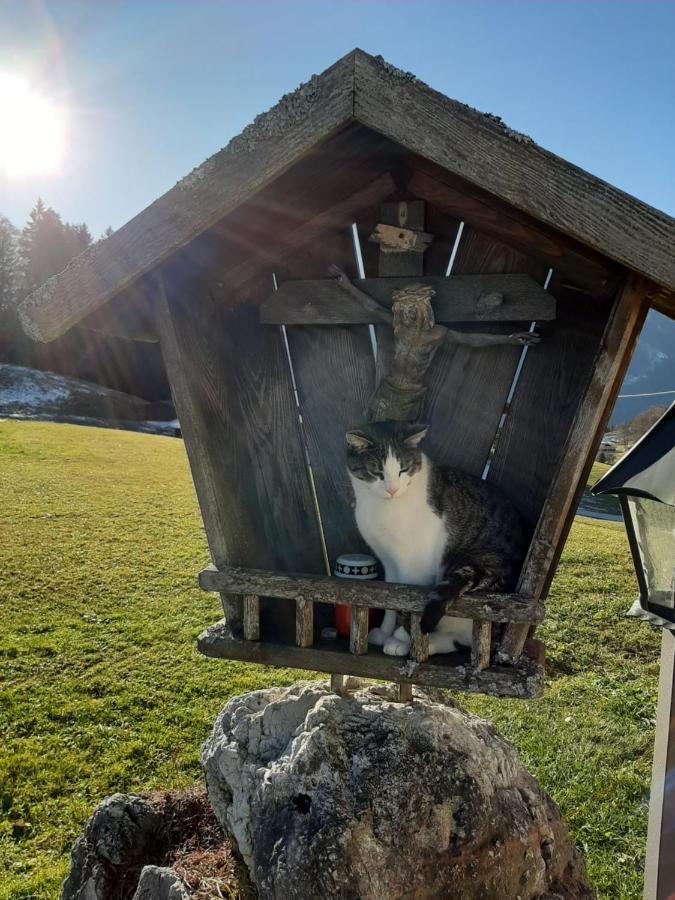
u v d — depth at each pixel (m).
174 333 1.71
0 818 3.13
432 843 1.68
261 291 2.12
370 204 1.92
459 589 1.58
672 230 1.29
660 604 1.64
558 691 4.27
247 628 1.77
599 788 3.25
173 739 3.79
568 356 1.90
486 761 1.89
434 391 2.04
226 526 1.79
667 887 2.09
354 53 1.40
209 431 1.79
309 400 2.17
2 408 22.38
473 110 1.37
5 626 5.14
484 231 1.86
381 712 1.93
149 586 6.12
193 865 2.10
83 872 2.18
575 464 1.51
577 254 1.60
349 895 1.56
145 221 1.56
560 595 5.82
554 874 1.89
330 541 2.21
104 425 22.27
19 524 7.64
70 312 1.64
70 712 4.02
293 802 1.72
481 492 1.89
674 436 1.45
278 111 1.45
